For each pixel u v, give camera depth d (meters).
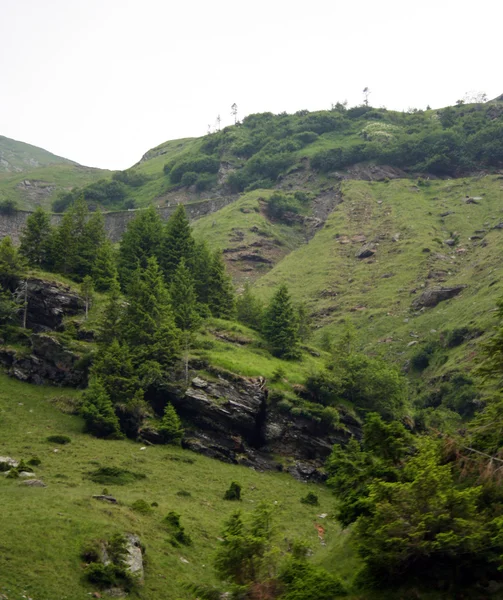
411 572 36.69
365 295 174.62
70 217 126.88
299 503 76.00
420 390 127.62
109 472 71.00
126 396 91.88
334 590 37.09
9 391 92.56
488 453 39.22
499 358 41.44
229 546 39.22
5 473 64.38
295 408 93.06
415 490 36.16
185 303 111.12
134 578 47.28
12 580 42.78
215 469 82.44
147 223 136.38
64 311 108.25
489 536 34.09
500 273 156.75
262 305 135.38
